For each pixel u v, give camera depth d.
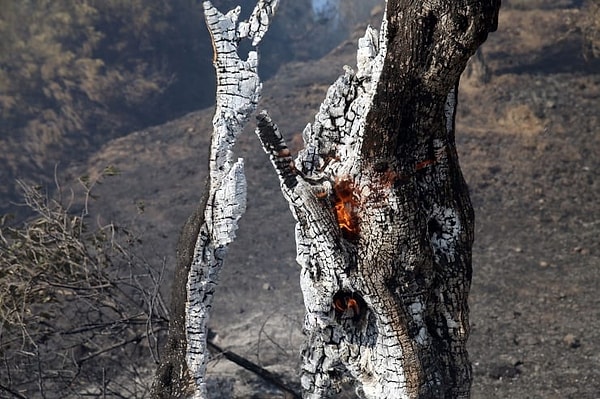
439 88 5.60
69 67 35.47
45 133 33.47
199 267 6.37
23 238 9.55
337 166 5.98
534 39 30.70
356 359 6.30
